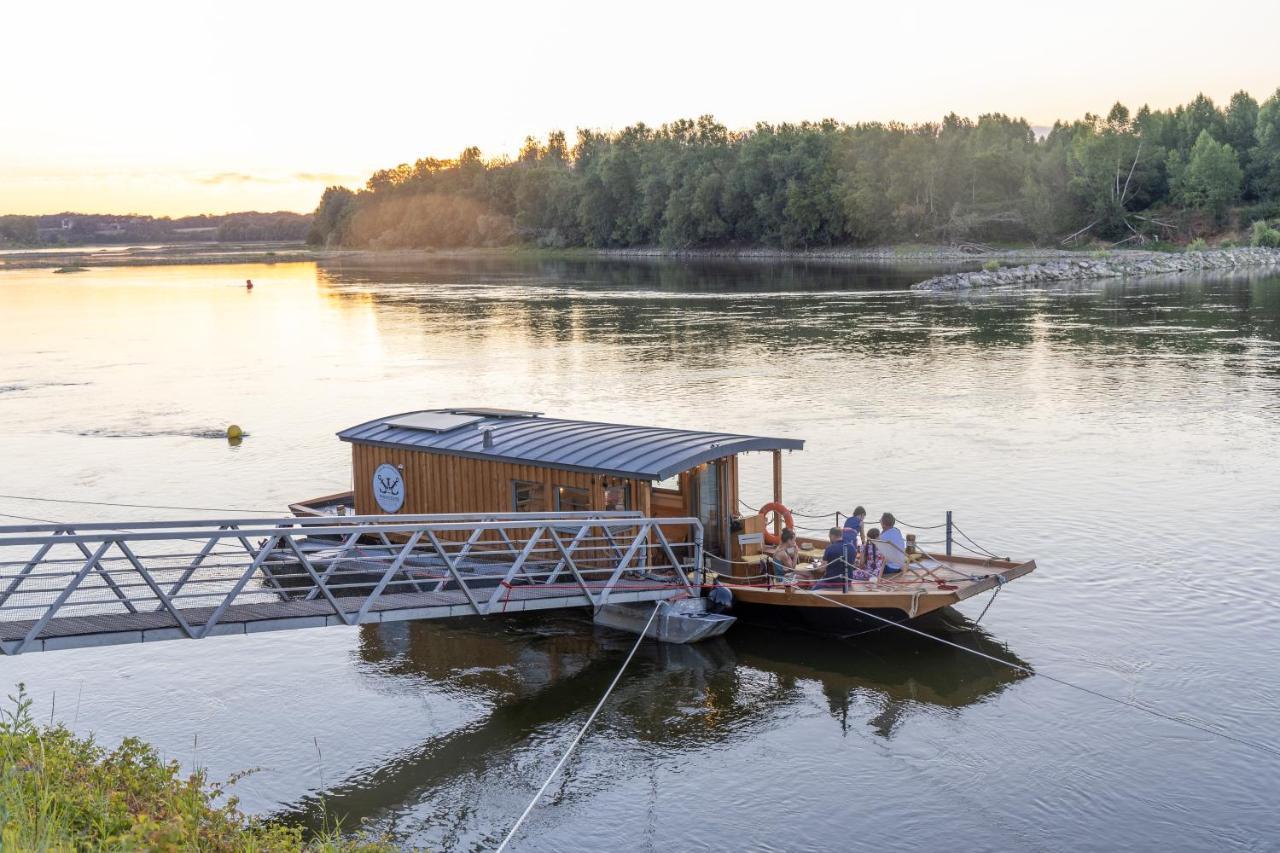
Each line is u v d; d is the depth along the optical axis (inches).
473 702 781.9
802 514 1178.6
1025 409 1708.9
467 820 627.8
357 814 636.1
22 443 1653.5
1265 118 6707.7
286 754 708.7
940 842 592.1
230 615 734.5
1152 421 1600.6
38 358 2642.7
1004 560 919.0
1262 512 1146.7
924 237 6830.7
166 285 5940.0
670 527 944.9
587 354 2455.7
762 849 590.9
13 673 837.8
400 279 5940.0
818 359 2271.2
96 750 486.9
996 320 2947.8
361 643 893.8
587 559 897.5
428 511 1033.5
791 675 814.5
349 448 1581.0
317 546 1049.5
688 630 865.5
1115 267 4761.3
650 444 943.7
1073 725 720.3
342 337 2982.3
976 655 834.2
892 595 838.5
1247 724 712.4
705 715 752.3
